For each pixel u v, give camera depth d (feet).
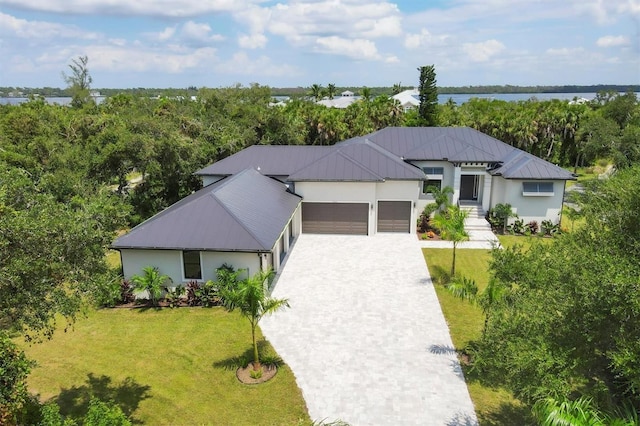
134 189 125.39
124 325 66.69
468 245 100.27
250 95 251.60
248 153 124.06
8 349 33.42
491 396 48.70
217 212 78.23
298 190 106.11
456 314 67.62
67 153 108.68
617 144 175.42
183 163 126.31
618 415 31.58
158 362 56.90
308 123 199.93
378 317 66.90
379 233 108.99
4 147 124.36
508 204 108.68
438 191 110.83
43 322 36.45
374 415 46.06
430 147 118.62
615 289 30.25
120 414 35.73
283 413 46.85
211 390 50.98
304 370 54.03
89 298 40.91
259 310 53.26
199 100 246.88
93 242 40.37
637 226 35.65
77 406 48.98
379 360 55.72
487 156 112.98
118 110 196.03
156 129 123.65
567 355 33.35
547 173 105.70
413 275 83.20
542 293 38.19
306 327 64.23
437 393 49.32
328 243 101.86
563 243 40.14
